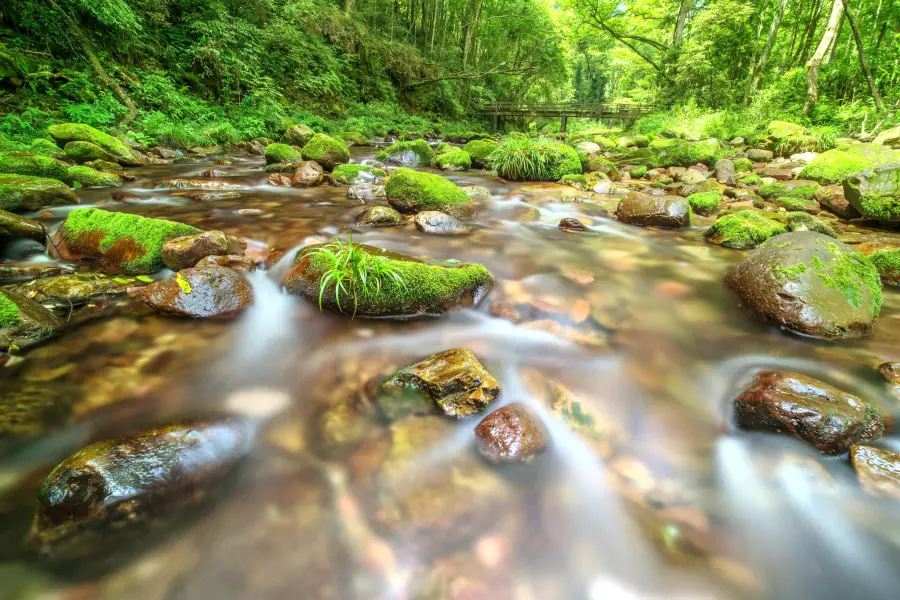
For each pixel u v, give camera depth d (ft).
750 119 52.75
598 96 196.13
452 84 99.04
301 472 5.71
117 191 20.57
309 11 61.36
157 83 37.88
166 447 5.41
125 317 9.11
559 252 14.87
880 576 4.69
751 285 10.62
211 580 4.42
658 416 7.08
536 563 4.74
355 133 53.11
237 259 11.64
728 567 4.75
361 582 4.47
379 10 89.15
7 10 31.53
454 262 11.20
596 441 6.49
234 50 47.44
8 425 6.13
